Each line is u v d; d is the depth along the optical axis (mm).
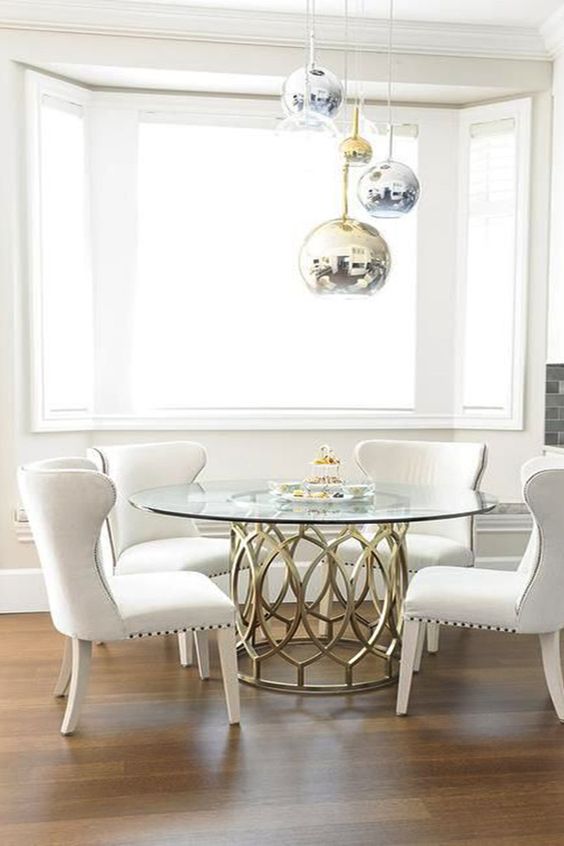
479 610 3387
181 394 5414
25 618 4875
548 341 5340
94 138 5195
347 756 3123
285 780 2943
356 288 3447
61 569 3172
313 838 2596
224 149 5379
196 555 4086
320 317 5504
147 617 3252
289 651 4297
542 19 5012
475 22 5047
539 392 5398
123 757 3104
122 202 5242
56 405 5062
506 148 5359
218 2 4773
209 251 5402
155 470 4504
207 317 5418
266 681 3824
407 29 5055
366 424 5449
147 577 3604
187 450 4621
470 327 5488
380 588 5172
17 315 4875
